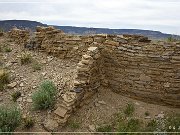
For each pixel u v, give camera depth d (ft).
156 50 36.22
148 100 36.35
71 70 40.81
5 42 50.78
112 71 38.27
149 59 36.11
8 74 39.32
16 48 48.26
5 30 57.62
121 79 37.58
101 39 39.75
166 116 33.83
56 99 34.63
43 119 32.24
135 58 36.73
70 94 33.40
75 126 31.73
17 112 31.60
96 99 36.24
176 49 35.78
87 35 42.70
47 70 41.16
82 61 35.45
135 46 37.37
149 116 33.91
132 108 34.68
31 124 31.19
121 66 37.63
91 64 35.47
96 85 37.37
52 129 31.04
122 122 32.50
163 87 35.76
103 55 38.86
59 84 37.14
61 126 31.55
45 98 33.71
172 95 35.58
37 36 47.67
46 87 35.09
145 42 38.65
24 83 38.01
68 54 44.06
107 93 37.65
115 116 33.71
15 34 52.06
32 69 41.34
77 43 43.50
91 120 32.96
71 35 44.32
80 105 34.35
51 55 45.83
